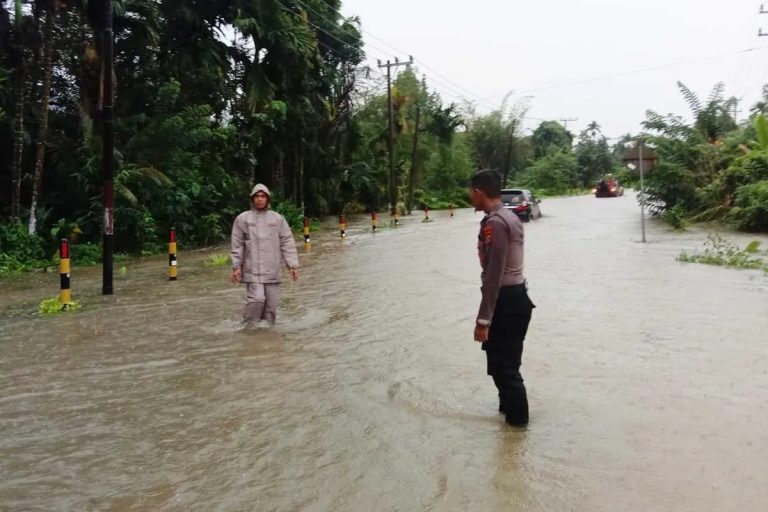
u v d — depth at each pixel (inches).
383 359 232.4
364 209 1465.3
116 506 129.2
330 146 1238.9
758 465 137.9
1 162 660.7
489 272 156.2
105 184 400.5
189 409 185.2
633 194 2361.0
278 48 920.3
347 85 1237.7
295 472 142.3
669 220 852.0
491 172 161.9
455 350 241.8
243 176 909.8
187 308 346.6
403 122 1514.5
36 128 647.8
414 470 141.4
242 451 154.7
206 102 854.5
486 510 123.1
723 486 129.3
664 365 213.9
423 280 421.1
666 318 285.7
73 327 302.7
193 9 837.8
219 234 773.3
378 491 132.2
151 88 748.6
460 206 1790.1
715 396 181.8
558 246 607.8
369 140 1498.5
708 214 831.7
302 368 223.8
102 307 356.2
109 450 157.2
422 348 246.2
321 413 179.0
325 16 1154.7
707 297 334.0
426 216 1141.1
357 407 182.9
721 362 215.2
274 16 888.3
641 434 157.0
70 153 661.9
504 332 162.6
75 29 645.9
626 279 400.5
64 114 685.9
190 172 739.4
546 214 1161.4
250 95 886.4
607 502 124.5
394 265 508.1
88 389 205.9
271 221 296.4
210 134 746.2
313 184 1185.4
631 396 184.4
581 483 132.6
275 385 205.3
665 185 888.9
